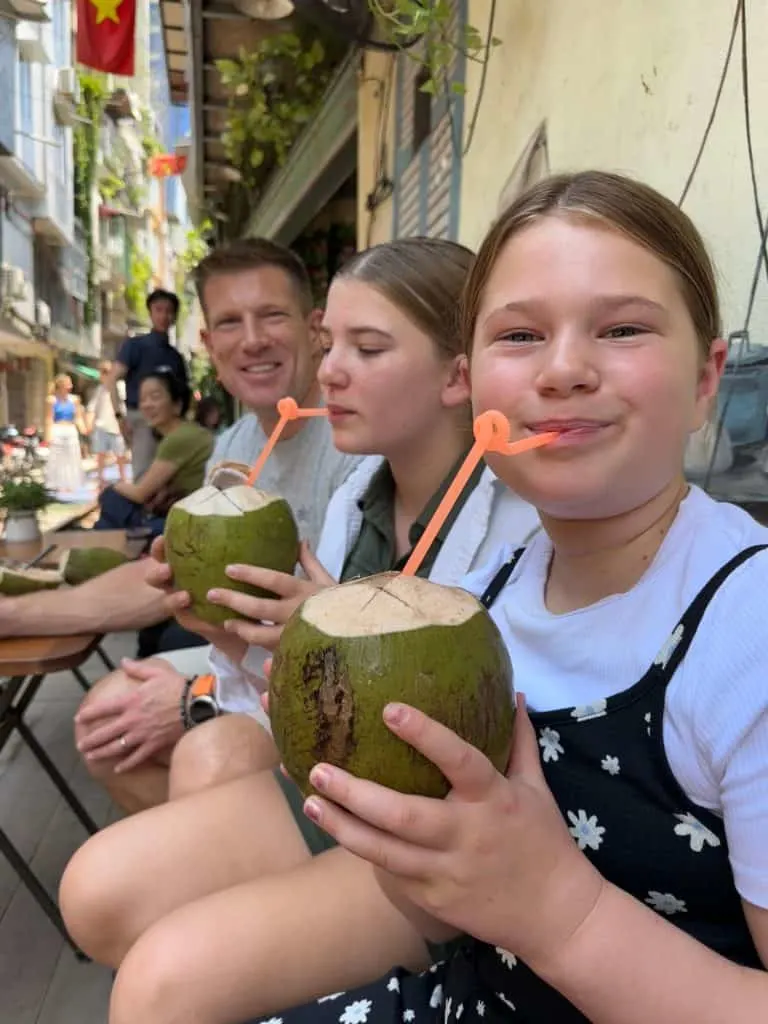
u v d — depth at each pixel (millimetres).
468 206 2955
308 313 2193
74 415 12867
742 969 770
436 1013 987
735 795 767
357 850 742
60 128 19000
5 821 2633
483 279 914
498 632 844
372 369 1430
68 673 4004
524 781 804
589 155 2078
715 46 1592
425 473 1558
